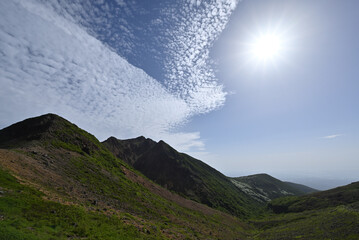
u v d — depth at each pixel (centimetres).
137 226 2586
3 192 1828
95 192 3562
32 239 1319
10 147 4262
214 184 13988
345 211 5078
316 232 4031
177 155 15988
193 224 4694
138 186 5969
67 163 4178
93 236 1750
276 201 13388
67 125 6406
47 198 2172
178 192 11631
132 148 17462
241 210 11250
